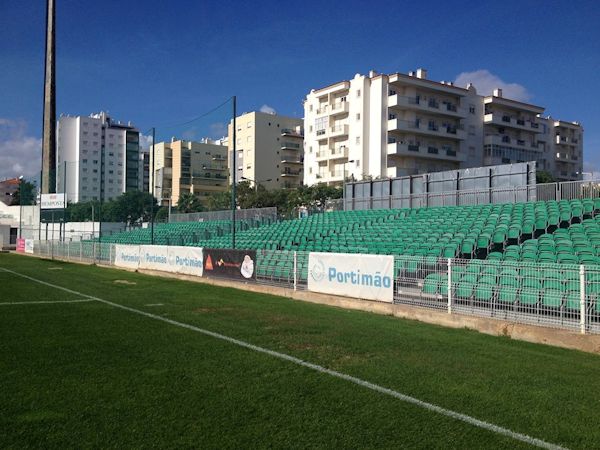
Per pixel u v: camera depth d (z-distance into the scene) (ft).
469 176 83.82
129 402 18.81
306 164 246.47
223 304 46.42
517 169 76.95
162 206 298.97
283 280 55.98
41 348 27.43
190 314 40.16
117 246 95.40
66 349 27.27
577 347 30.14
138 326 34.63
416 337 32.48
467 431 16.66
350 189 106.32
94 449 14.74
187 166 331.36
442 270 40.14
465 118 232.32
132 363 24.50
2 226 184.85
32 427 16.28
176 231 130.52
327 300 48.42
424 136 220.84
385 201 98.32
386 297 44.04
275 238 91.66
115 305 44.98
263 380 21.98
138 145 407.85
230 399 19.35
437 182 88.99
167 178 336.29
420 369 24.34
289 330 33.81
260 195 209.56
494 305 36.63
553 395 20.62
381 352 27.84
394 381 22.20
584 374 24.03
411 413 18.22
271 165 302.86
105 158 390.63
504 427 17.10
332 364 24.95
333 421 17.28
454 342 31.19
